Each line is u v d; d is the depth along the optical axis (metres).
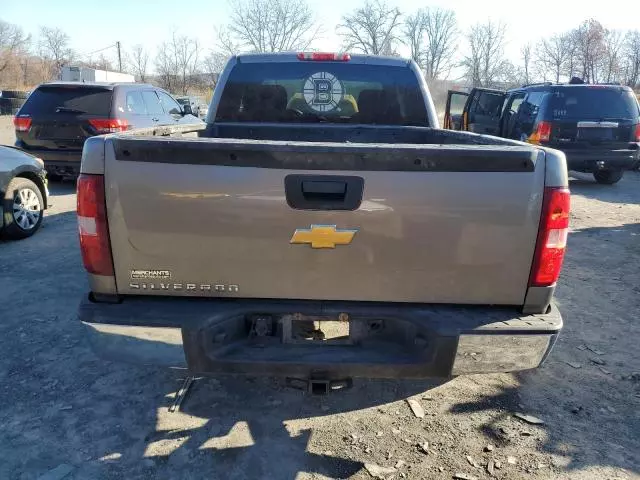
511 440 2.90
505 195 2.33
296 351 2.50
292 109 4.84
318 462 2.71
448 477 2.62
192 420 3.04
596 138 9.98
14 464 2.66
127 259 2.45
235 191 2.35
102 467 2.65
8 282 5.10
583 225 7.78
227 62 4.77
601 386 3.46
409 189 2.33
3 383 3.37
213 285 2.47
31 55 63.78
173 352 2.45
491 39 49.69
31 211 6.74
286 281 2.45
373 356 2.47
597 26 49.84
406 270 2.42
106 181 2.37
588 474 2.65
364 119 4.85
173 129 3.86
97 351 2.51
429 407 3.20
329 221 2.36
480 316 2.45
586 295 5.03
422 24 48.44
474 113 12.39
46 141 9.12
